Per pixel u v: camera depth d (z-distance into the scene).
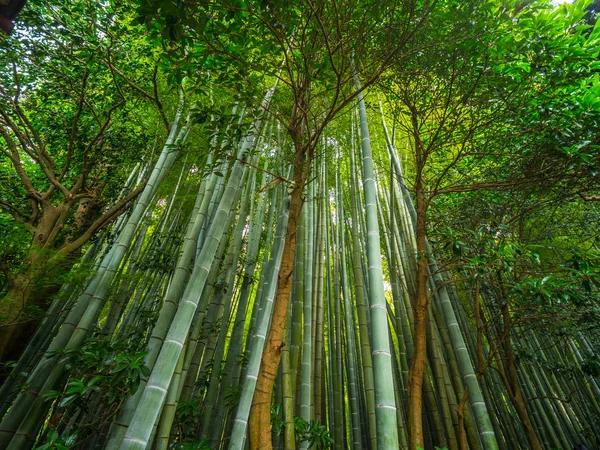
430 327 3.84
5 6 1.46
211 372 3.80
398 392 4.29
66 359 2.58
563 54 3.48
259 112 3.20
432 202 4.85
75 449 3.50
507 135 3.87
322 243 5.11
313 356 4.24
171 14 2.03
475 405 2.73
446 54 3.61
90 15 4.56
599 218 4.98
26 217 4.95
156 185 4.20
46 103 5.59
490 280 3.41
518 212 4.41
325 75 3.06
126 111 5.76
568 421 5.11
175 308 2.53
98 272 3.57
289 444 2.68
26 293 3.66
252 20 2.63
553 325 4.18
